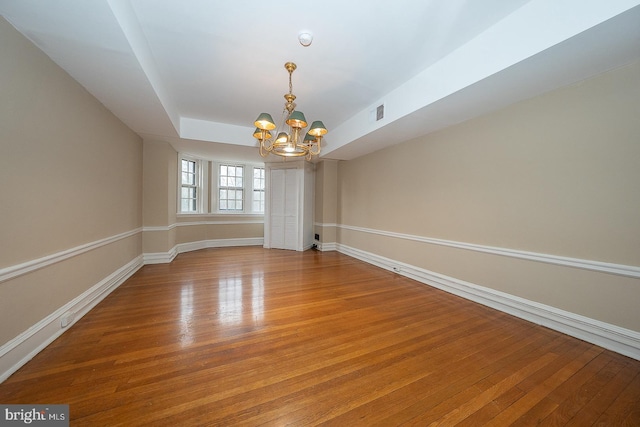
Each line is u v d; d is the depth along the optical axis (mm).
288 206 6172
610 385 1571
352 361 1783
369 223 4887
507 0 1734
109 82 2293
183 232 5617
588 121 2064
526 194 2479
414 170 3812
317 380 1576
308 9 1795
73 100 2227
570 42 1611
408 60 2445
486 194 2834
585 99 2078
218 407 1344
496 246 2744
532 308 2441
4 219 1543
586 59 1808
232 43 2184
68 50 1830
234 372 1637
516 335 2180
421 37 2111
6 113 1551
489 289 2812
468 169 3025
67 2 1391
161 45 2213
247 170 6684
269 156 5676
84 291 2453
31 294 1749
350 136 4023
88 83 2311
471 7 1790
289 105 2523
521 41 1806
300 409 1344
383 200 4496
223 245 6469
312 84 2916
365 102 3430
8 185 1569
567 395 1482
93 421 1239
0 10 1440
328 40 2141
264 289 3309
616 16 1385
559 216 2248
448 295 3174
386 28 1996
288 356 1830
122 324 2270
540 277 2389
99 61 1963
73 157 2236
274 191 6289
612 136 1943
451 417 1314
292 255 5523
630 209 1868
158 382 1525
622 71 1889
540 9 1701
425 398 1442
